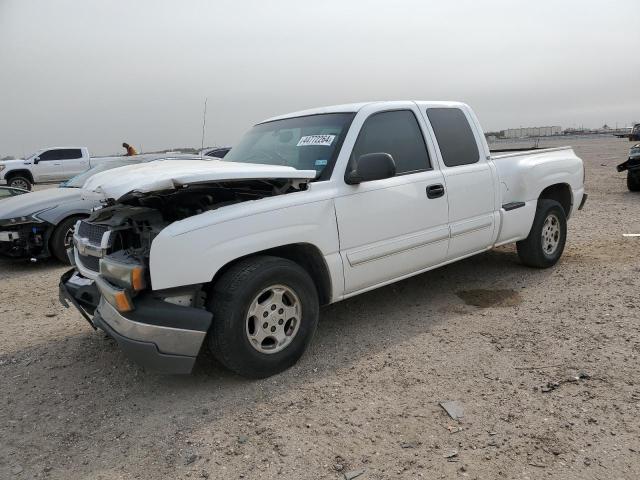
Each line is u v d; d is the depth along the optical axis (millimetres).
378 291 5684
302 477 2715
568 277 5773
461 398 3385
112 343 4613
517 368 3734
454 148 5105
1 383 3963
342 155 4211
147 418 3365
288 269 3742
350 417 3238
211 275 3438
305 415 3287
